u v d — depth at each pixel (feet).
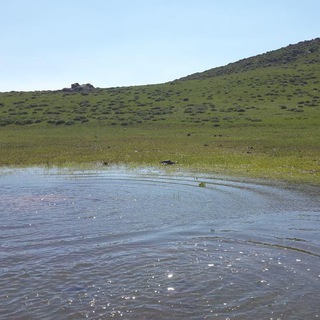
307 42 476.95
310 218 45.14
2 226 43.93
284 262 32.63
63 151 122.31
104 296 27.78
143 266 32.40
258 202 53.11
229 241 37.70
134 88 319.06
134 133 173.17
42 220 46.21
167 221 44.70
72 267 32.40
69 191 63.41
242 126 184.03
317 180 68.80
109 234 40.42
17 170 90.27
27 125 203.00
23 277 30.71
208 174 77.82
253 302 26.63
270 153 108.47
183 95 280.31
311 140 137.80
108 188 65.31
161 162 94.84
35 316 25.49
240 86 301.84
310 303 26.30
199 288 28.66
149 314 25.53
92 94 292.61
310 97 254.47
